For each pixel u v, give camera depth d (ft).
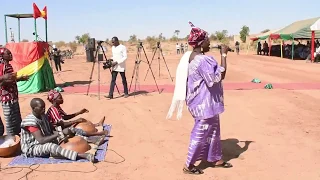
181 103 18.47
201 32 17.92
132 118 31.12
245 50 185.57
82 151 21.49
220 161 19.74
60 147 20.90
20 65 46.34
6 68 22.72
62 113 24.75
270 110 33.37
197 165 20.16
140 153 22.30
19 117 23.57
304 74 64.75
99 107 35.78
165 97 41.06
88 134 24.26
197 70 17.69
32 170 19.53
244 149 22.74
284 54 128.16
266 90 44.80
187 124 29.04
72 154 20.76
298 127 27.50
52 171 19.40
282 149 22.63
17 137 23.09
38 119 21.21
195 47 18.17
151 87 50.06
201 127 18.30
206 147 18.88
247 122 29.27
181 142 24.40
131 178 18.58
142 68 83.35
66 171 19.40
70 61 119.75
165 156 21.75
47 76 48.96
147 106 35.96
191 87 18.12
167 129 27.58
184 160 21.06
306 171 19.17
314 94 42.04
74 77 66.69
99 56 42.50
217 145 19.12
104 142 24.44
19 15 51.93
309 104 35.86
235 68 78.38
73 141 21.56
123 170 19.63
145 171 19.45
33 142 21.26
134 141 24.72
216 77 17.42
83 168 19.83
